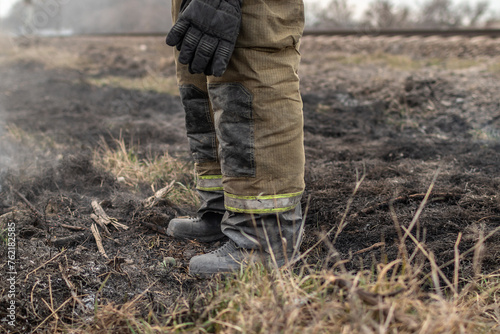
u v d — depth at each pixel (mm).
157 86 7340
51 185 3057
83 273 2006
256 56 1769
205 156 2275
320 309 1488
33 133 4613
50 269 1999
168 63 9102
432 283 1879
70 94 7070
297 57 1903
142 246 2344
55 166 3324
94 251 2242
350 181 3057
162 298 1880
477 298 1617
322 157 3762
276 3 1775
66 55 11477
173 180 3086
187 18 1686
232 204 1945
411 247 2186
